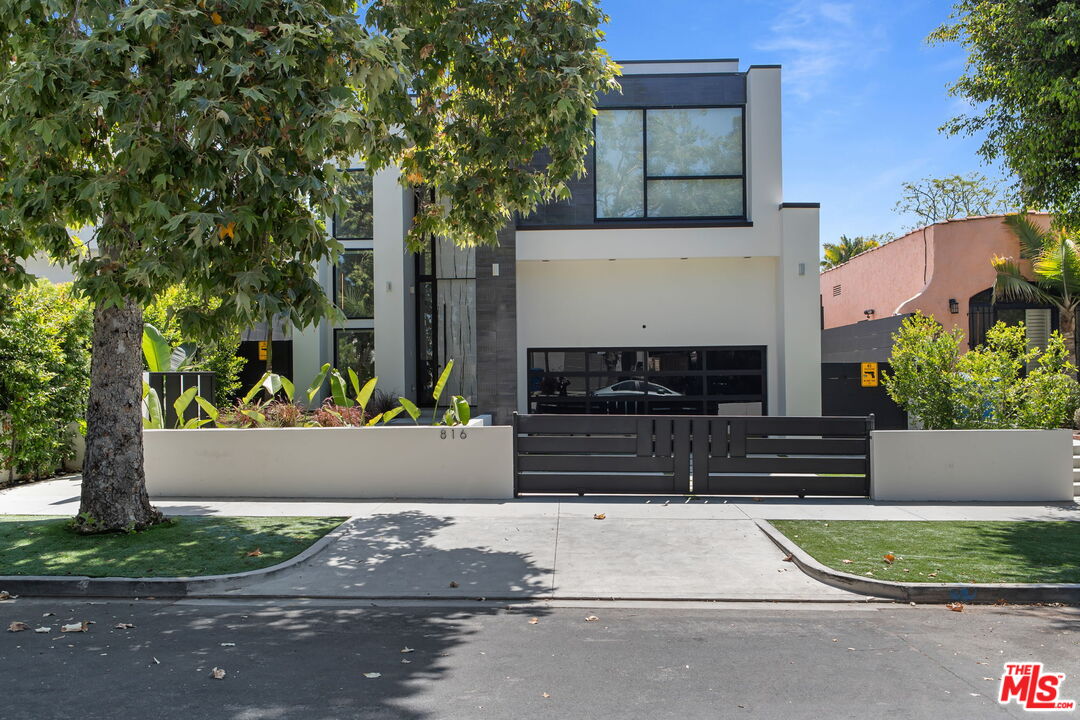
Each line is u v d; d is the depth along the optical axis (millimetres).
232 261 6918
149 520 9242
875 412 15367
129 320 9094
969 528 9375
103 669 5344
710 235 16141
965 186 40031
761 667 5398
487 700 4805
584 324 16875
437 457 11438
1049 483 11180
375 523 9812
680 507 10656
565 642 5953
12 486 12492
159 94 6855
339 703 4746
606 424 11391
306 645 5871
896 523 9656
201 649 5773
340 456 11508
